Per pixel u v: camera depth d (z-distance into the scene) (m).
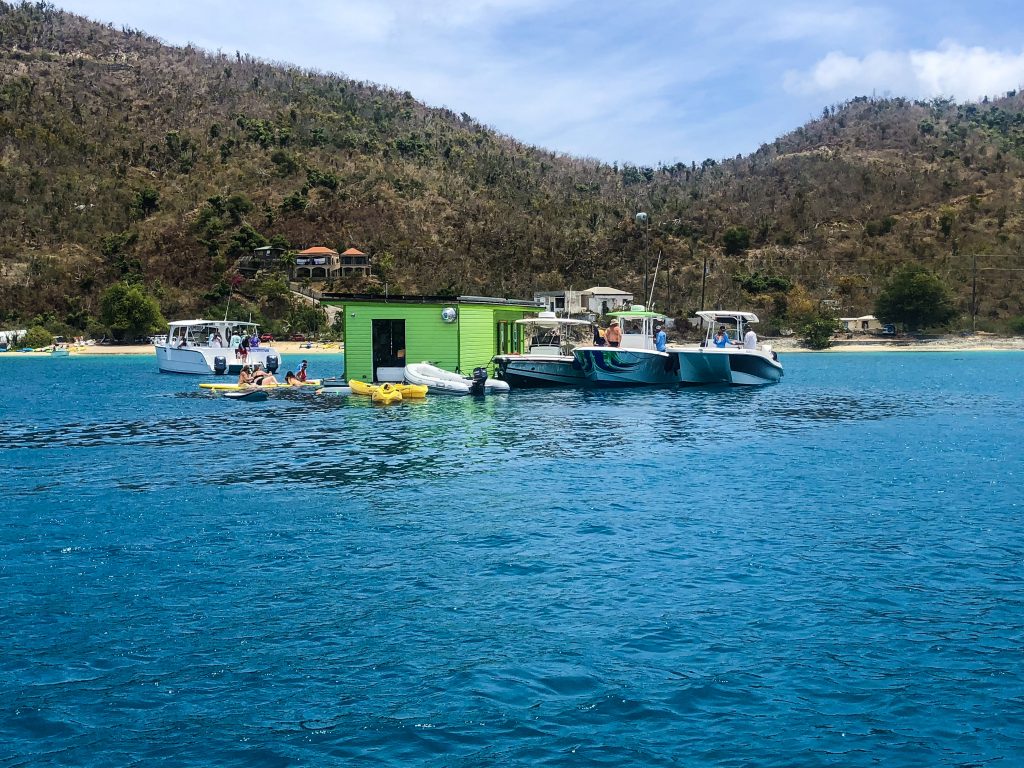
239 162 161.75
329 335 96.81
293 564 13.70
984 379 56.44
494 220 146.25
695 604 11.84
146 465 22.77
